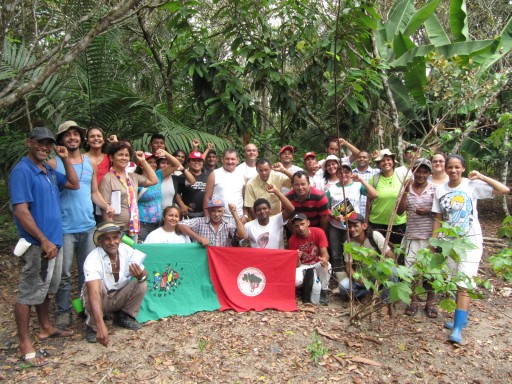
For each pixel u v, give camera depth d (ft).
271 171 20.25
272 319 15.85
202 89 27.48
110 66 23.59
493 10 34.45
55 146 13.97
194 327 15.21
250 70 27.50
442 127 17.44
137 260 14.66
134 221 16.63
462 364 13.15
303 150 35.19
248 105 27.07
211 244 17.81
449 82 16.94
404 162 24.43
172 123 24.32
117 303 14.61
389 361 13.19
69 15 22.07
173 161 19.13
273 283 17.22
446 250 12.25
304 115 31.42
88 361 12.95
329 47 25.62
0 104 13.30
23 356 12.96
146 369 12.59
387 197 18.89
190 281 17.08
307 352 13.53
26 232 12.88
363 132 33.71
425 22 25.21
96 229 13.98
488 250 25.25
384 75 21.31
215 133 29.19
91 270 13.67
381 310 16.69
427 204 16.63
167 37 37.01
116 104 23.47
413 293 14.33
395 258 16.55
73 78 23.76
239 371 12.52
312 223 18.63
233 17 26.81
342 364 12.91
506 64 27.71
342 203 19.13
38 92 21.97
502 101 23.27
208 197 19.48
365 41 24.72
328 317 16.03
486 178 15.28
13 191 12.62
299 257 17.66
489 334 15.03
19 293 12.93
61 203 14.74
